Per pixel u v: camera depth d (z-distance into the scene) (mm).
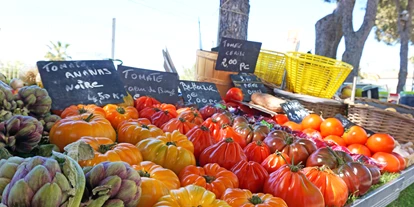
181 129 1784
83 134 1360
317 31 6355
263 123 2260
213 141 1702
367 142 2297
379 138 2234
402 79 9141
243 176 1371
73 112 1719
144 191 955
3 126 1122
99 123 1456
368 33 6004
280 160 1563
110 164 798
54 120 1508
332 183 1375
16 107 1371
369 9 5977
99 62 2225
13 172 728
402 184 2189
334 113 3010
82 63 2141
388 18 11172
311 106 2945
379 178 1936
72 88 1989
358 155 2104
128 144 1266
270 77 3498
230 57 3059
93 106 1894
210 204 950
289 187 1235
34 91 1438
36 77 2057
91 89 2064
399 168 2211
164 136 1488
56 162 682
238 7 3498
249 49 3154
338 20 6176
